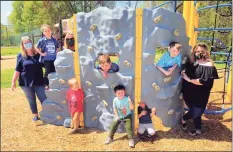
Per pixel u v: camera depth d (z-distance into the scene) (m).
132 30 4.00
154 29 3.98
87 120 4.68
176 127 4.54
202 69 4.00
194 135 4.24
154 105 4.24
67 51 4.54
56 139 4.30
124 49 4.07
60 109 4.80
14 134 4.54
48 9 29.66
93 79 4.44
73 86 4.43
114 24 4.05
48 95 4.83
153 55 4.05
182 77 4.38
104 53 4.18
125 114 4.02
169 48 4.07
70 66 4.55
